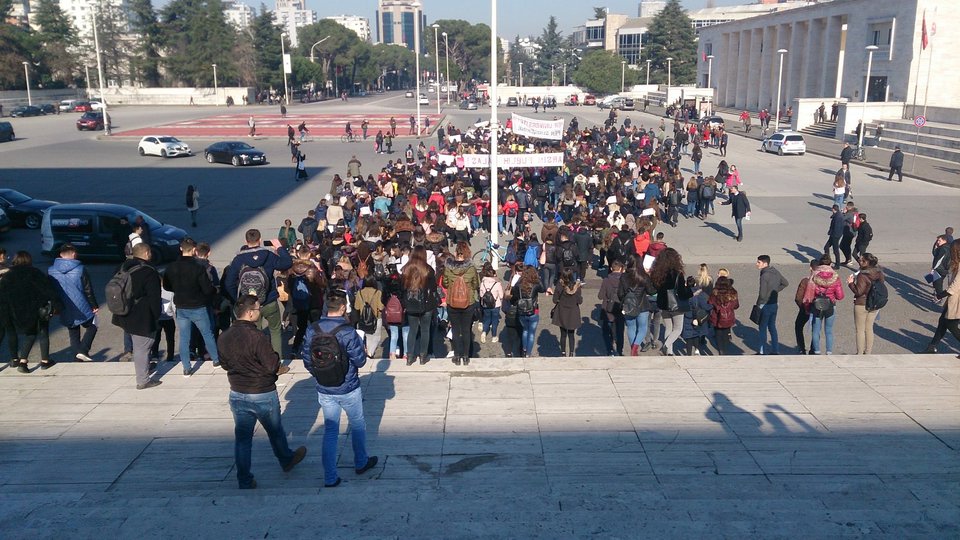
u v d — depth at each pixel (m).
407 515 5.82
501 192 25.61
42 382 9.39
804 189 33.22
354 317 10.88
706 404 8.44
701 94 84.94
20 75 99.56
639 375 9.31
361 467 6.84
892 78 56.41
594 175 28.67
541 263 17.70
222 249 22.70
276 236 24.52
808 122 58.66
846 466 6.93
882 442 7.45
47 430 8.01
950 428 7.77
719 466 6.95
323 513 5.87
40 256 22.48
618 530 5.49
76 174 39.66
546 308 16.73
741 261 20.95
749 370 9.46
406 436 7.69
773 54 78.69
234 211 29.06
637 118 76.19
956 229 24.62
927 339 14.51
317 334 6.41
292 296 11.55
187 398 8.85
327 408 6.59
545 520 5.71
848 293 17.75
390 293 11.55
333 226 21.12
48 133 63.88
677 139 47.50
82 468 7.14
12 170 41.06
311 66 124.31
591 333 15.02
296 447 7.56
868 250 21.92
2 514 5.91
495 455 7.24
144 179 37.91
